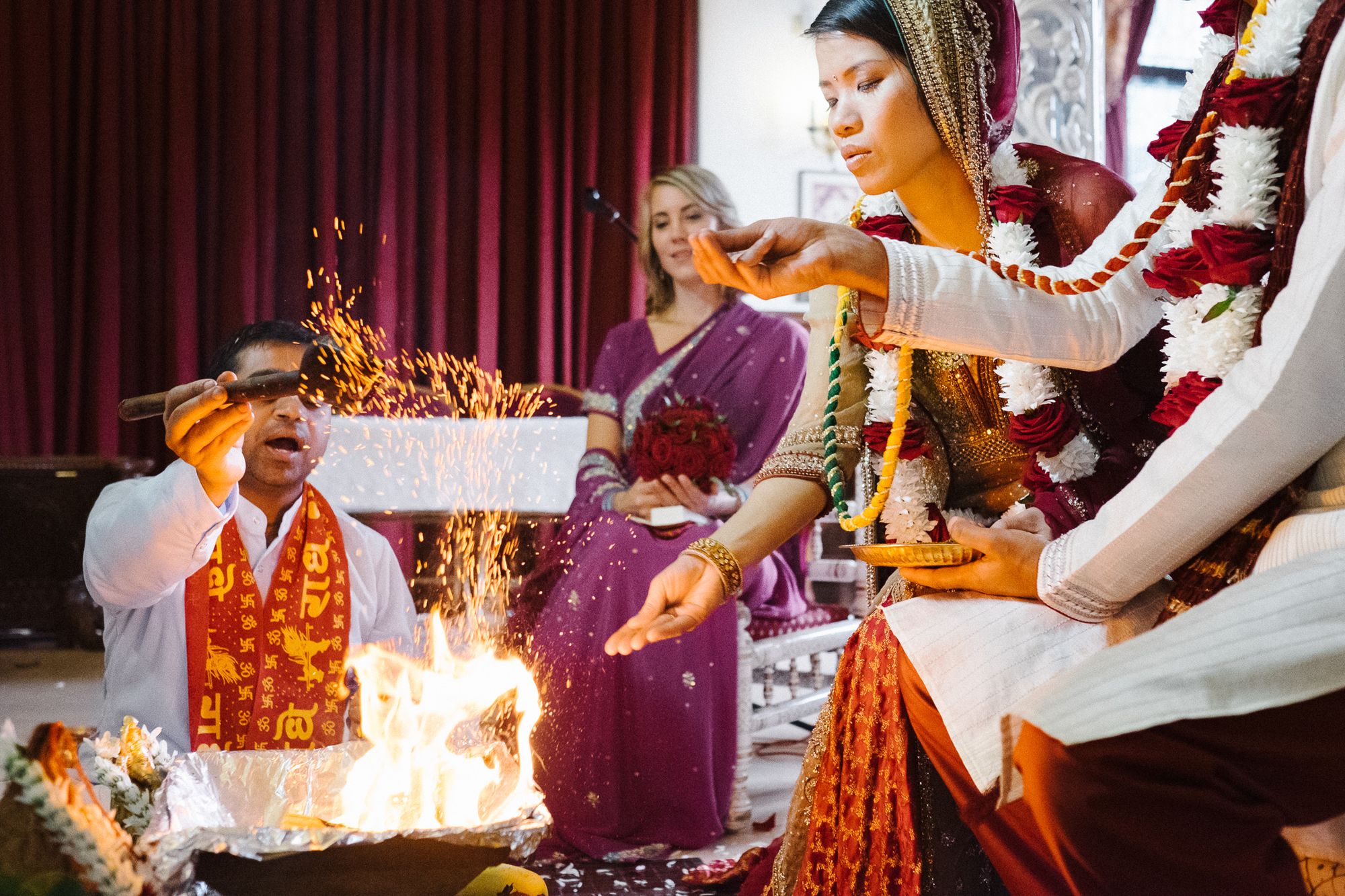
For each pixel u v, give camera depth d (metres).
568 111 6.61
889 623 1.49
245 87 6.16
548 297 6.60
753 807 2.79
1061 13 3.35
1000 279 1.40
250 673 2.00
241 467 1.76
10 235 5.91
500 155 6.59
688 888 2.17
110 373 6.05
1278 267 1.21
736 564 1.64
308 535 2.08
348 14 6.30
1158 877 1.03
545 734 2.51
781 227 1.33
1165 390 1.51
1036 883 1.34
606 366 3.23
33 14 5.93
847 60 1.56
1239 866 1.02
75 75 6.05
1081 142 3.37
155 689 1.97
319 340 1.66
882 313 1.39
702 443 2.73
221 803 1.43
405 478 3.86
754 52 6.95
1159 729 1.00
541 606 2.88
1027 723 1.08
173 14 6.09
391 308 6.36
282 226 6.29
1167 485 1.18
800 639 2.98
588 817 2.46
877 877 1.52
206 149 6.19
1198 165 1.33
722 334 3.19
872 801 1.55
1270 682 0.99
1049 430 1.51
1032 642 1.40
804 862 1.64
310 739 2.01
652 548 2.61
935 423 1.71
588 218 6.67
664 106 6.75
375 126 6.39
